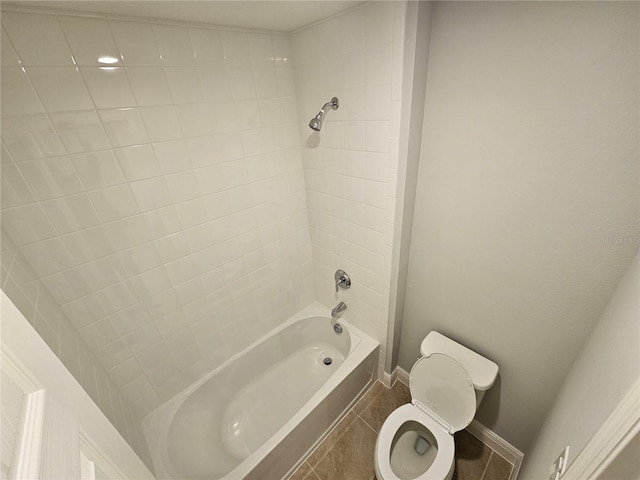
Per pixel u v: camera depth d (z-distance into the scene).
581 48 0.79
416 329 1.76
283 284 2.01
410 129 1.18
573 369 1.07
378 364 2.00
